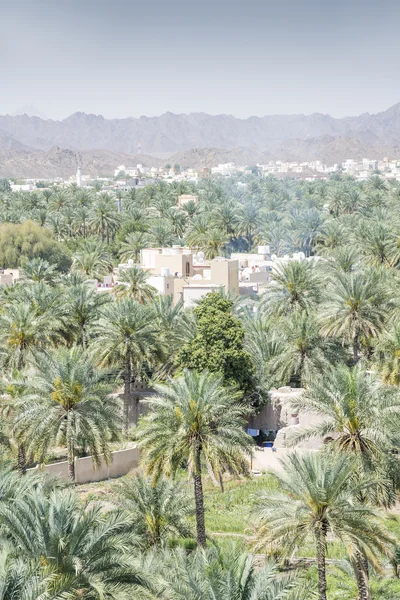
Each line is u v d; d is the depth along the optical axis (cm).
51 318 6384
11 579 2359
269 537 2984
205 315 6012
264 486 5053
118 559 2755
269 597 2503
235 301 7462
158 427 3831
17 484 3431
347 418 3628
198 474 3828
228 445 3841
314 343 6253
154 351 6262
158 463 3841
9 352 6069
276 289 7462
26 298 7256
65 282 9031
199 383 3872
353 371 3825
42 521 2738
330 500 2914
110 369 6081
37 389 4650
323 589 2936
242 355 5825
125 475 5381
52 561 2641
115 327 6016
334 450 3622
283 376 6256
